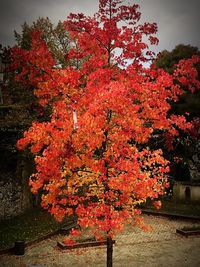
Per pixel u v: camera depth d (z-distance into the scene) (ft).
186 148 100.17
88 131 32.07
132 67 36.09
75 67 80.33
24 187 78.43
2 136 70.23
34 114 73.77
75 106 35.99
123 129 35.37
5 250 52.49
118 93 31.78
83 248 55.67
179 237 63.10
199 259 50.55
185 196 96.73
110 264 39.58
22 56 36.94
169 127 37.42
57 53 85.15
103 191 38.68
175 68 97.96
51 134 33.22
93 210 35.29
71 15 36.83
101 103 32.50
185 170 108.37
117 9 36.58
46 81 37.37
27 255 52.49
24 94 77.30
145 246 57.36
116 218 33.73
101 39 36.99
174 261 49.85
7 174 74.49
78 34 37.81
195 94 95.40
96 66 37.45
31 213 77.71
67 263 49.01
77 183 38.01
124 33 36.35
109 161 35.37
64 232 65.16
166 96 35.94
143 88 34.81
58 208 36.35
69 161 33.78
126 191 34.65
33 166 81.25
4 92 84.28
